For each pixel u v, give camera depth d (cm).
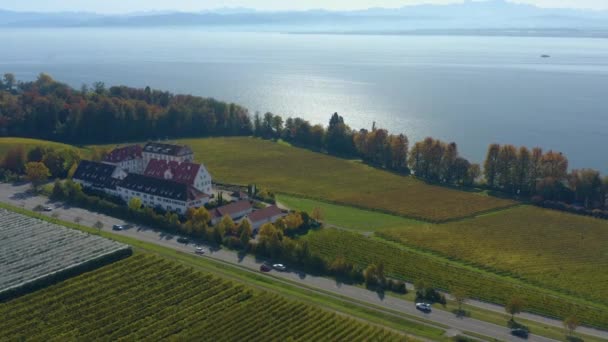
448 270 14862
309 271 14450
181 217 17812
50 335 10931
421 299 13100
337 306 12494
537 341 11375
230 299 12356
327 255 15625
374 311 12375
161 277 13338
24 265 13600
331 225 18250
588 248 16912
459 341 11212
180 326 11281
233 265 14575
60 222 17088
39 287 12719
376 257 15575
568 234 18112
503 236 17800
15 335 10869
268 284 13500
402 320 12012
